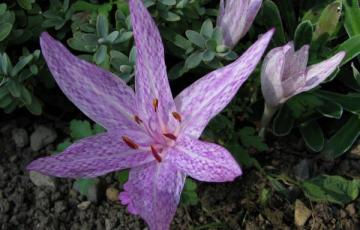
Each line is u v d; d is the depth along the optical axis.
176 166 0.12
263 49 0.11
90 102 0.13
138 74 0.13
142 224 0.15
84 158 0.12
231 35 0.14
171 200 0.12
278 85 0.14
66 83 0.12
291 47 0.13
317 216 0.15
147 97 0.13
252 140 0.15
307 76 0.14
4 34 0.15
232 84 0.12
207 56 0.14
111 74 0.13
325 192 0.15
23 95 0.15
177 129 0.13
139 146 0.13
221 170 0.11
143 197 0.12
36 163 0.12
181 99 0.13
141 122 0.13
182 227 0.15
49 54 0.12
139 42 0.12
